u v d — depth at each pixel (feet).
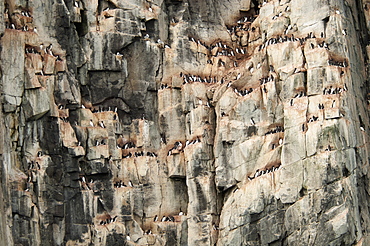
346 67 284.41
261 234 276.21
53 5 285.64
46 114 273.95
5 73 268.00
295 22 294.66
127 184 287.28
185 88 296.30
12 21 278.87
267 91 287.69
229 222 280.10
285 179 275.18
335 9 290.76
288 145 277.44
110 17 296.51
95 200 278.67
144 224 287.48
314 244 268.41
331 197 268.82
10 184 262.67
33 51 276.41
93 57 292.20
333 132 272.51
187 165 288.30
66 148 275.18
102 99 294.05
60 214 271.08
